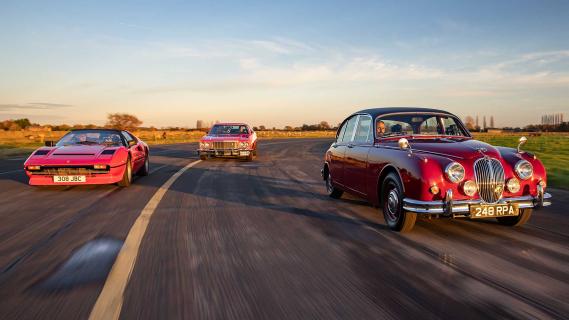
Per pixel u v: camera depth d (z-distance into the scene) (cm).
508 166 455
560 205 645
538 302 277
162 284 306
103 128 929
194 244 415
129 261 359
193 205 631
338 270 340
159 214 561
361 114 617
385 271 338
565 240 437
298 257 374
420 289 299
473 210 438
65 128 7019
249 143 1522
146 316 254
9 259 364
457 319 251
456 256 379
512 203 448
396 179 472
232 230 475
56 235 447
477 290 297
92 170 754
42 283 307
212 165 1346
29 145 2652
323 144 3278
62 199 678
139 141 1004
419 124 574
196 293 290
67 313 257
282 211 589
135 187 823
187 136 5294
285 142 3772
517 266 351
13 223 504
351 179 599
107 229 475
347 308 266
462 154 452
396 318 252
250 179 969
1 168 1177
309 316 255
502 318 253
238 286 303
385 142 535
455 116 596
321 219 538
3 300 277
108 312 259
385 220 505
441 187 433
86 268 340
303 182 921
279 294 289
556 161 1389
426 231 476
